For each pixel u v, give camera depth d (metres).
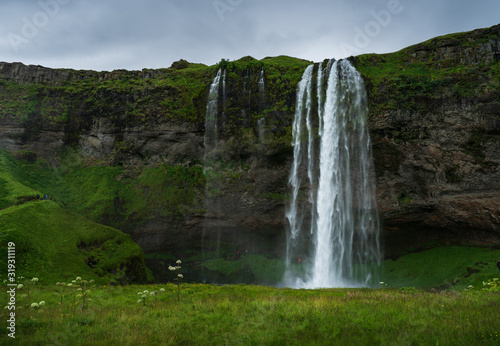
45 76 69.06
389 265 50.03
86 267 37.34
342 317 12.61
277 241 55.59
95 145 61.59
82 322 12.91
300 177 52.12
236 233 55.66
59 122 63.66
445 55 50.81
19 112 63.00
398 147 47.16
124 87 62.97
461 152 44.47
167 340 10.72
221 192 53.97
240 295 22.16
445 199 45.28
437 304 13.77
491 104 43.25
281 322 12.66
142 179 56.97
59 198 54.50
